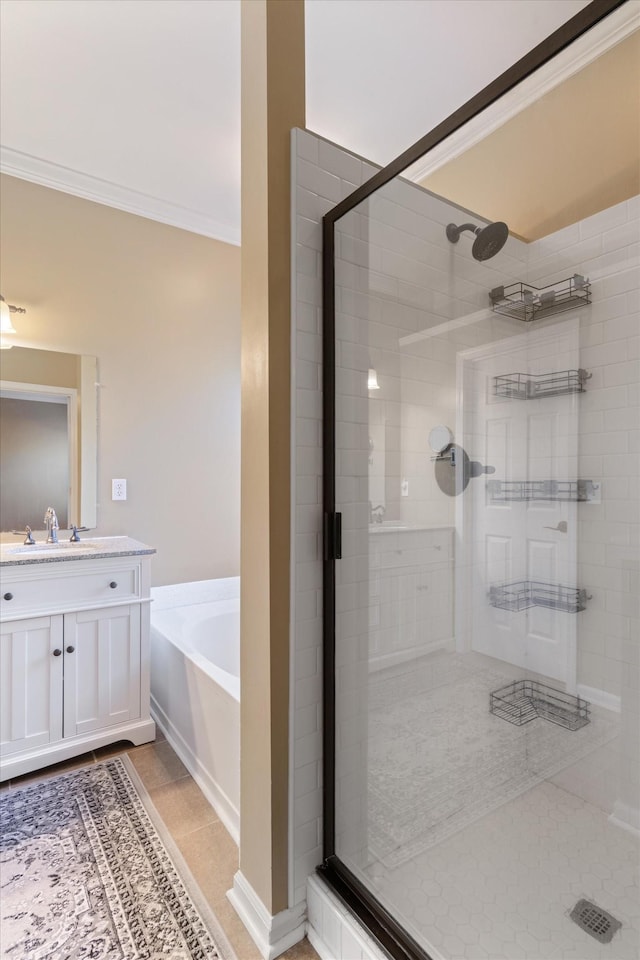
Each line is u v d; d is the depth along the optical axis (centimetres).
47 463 251
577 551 148
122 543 246
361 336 137
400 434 141
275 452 127
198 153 241
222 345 309
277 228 128
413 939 114
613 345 145
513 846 127
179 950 126
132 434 277
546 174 177
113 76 196
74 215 258
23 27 175
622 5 90
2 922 133
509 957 112
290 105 131
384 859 130
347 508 135
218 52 186
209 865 153
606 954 109
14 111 214
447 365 146
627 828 127
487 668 147
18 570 195
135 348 277
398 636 140
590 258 156
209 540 304
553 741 142
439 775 138
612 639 140
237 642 282
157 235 284
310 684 133
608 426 144
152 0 165
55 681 202
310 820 133
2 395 241
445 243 146
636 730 133
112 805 180
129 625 221
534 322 156
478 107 110
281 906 128
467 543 147
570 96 169
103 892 143
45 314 250
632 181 154
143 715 224
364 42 184
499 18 176
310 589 133
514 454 152
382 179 134
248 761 135
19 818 173
